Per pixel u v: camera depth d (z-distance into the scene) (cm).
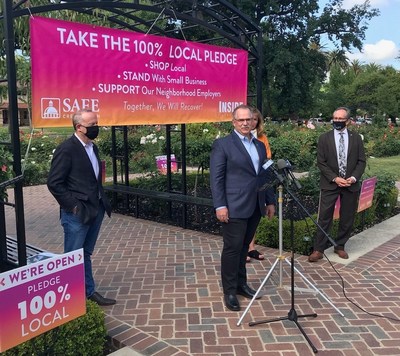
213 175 371
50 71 412
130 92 491
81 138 372
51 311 241
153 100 518
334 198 495
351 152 495
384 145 1845
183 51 548
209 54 582
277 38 2955
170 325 358
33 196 978
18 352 275
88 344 303
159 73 522
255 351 317
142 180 862
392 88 4334
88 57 443
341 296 409
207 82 584
